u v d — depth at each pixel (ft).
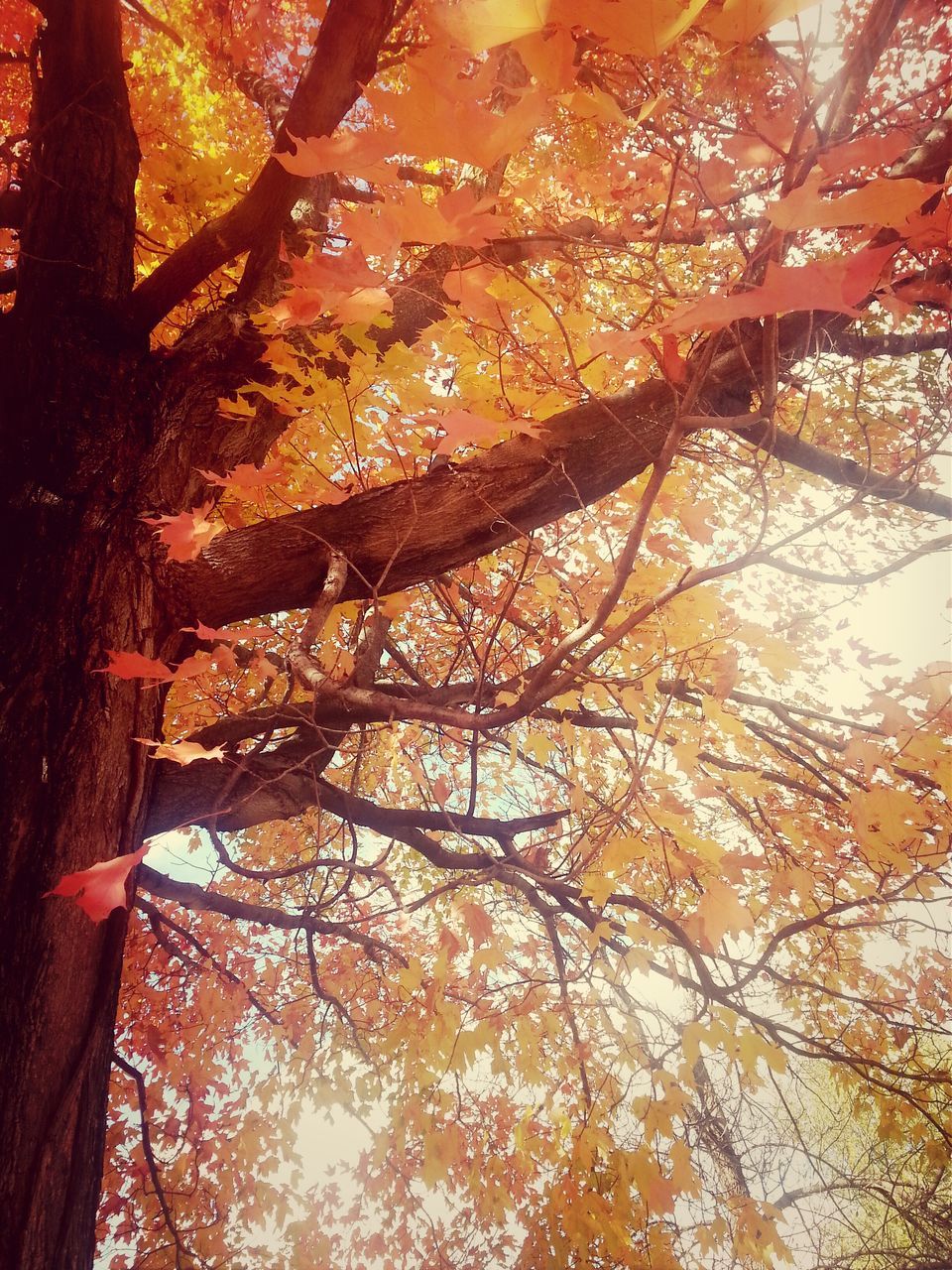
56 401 8.79
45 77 10.64
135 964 17.13
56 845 6.56
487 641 6.48
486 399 6.19
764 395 3.68
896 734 6.73
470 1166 9.59
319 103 8.66
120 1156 13.50
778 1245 7.00
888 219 2.21
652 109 2.65
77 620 7.61
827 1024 13.58
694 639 7.23
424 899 6.84
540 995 9.20
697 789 6.27
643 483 9.14
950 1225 9.95
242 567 8.21
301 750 10.05
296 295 5.18
